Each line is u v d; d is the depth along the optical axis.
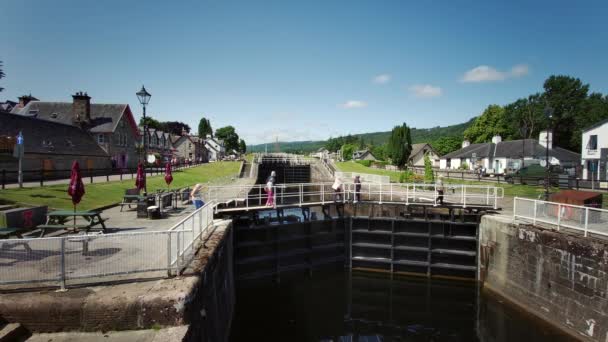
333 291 15.66
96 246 6.66
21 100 47.50
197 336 6.30
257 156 68.62
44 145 29.64
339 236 18.56
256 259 15.80
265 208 15.77
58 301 5.61
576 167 37.00
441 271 16.92
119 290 5.97
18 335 5.42
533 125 68.31
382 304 14.31
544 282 11.55
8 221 9.21
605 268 9.47
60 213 9.59
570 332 10.48
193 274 6.77
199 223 9.21
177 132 101.50
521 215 13.55
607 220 10.06
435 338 11.63
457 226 16.81
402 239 17.73
